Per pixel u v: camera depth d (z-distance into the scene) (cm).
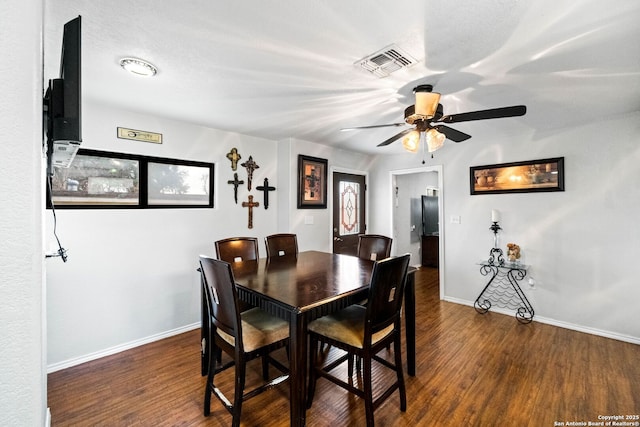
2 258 55
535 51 163
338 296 167
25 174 58
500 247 363
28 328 59
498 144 366
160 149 287
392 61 176
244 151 355
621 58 171
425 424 176
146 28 145
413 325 227
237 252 274
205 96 232
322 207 415
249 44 159
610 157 293
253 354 167
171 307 296
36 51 66
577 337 294
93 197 251
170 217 295
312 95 229
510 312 357
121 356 255
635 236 281
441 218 416
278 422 178
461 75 193
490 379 221
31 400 59
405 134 240
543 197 334
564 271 320
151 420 179
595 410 187
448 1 125
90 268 249
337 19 138
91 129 248
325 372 188
